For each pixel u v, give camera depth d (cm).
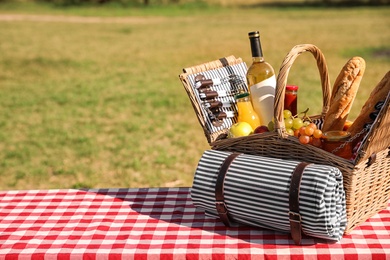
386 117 147
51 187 426
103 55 1106
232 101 188
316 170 150
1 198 188
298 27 1468
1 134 579
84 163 482
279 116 162
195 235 160
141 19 1831
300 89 745
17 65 998
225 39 1280
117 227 165
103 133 576
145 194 190
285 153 166
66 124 616
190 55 1083
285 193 150
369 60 939
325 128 169
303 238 157
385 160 165
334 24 1506
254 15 1917
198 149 513
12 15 1919
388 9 1916
